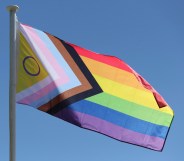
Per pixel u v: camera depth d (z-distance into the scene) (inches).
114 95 461.4
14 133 372.5
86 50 458.0
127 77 473.4
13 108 379.9
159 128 478.9
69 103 422.6
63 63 433.7
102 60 464.8
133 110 464.8
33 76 412.5
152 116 475.8
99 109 445.1
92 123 438.0
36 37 427.5
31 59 416.5
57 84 421.1
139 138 467.8
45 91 413.1
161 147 479.2
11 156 366.0
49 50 430.3
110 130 450.0
